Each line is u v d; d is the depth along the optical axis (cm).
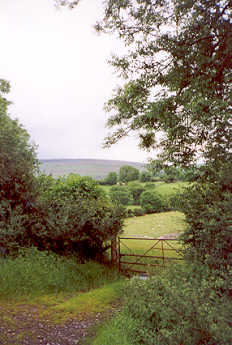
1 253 682
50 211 800
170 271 475
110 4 640
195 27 618
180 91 680
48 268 646
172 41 633
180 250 570
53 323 429
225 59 598
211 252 488
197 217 534
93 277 704
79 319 448
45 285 591
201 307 321
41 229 773
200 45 624
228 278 416
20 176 809
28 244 757
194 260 502
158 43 651
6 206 748
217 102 518
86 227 826
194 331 304
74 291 605
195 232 545
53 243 794
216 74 618
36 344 360
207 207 520
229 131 532
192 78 637
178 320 329
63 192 902
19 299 521
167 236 1472
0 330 392
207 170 560
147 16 628
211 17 587
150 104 652
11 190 791
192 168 586
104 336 367
